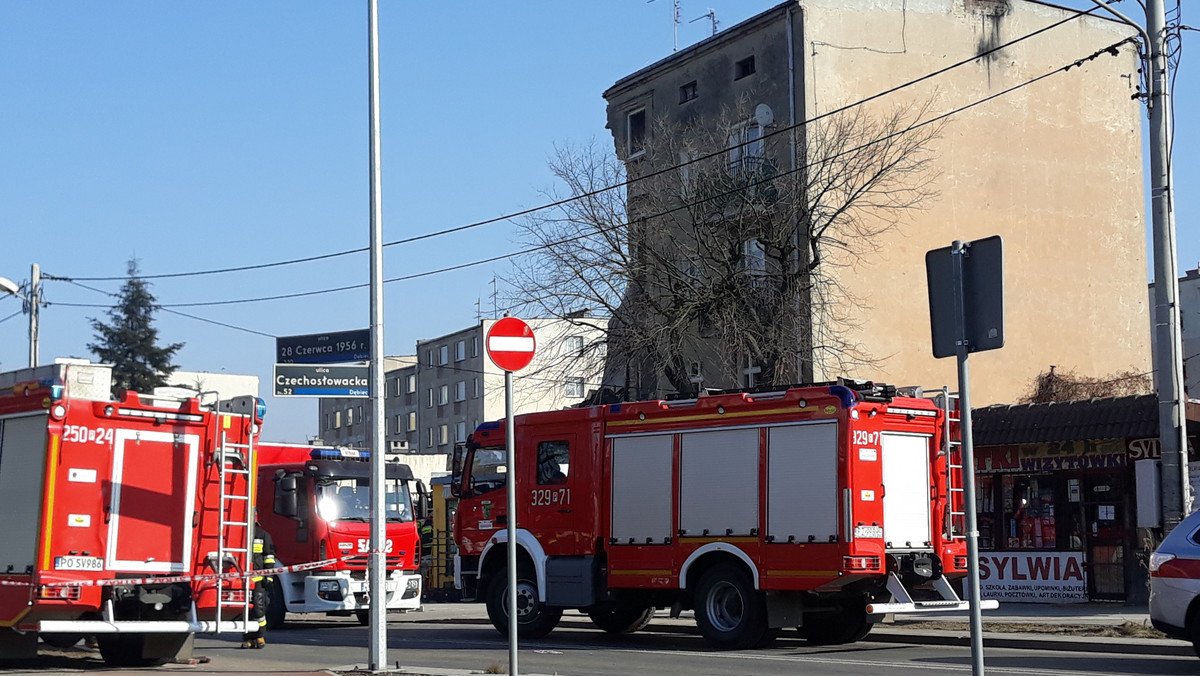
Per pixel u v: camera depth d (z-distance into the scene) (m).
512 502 11.36
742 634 16.62
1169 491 16.22
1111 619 19.70
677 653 16.47
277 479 22.23
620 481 18.08
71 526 13.49
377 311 14.52
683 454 17.50
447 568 35.72
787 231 30.48
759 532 16.58
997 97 36.19
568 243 31.53
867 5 35.09
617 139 40.44
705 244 30.83
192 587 14.28
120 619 14.12
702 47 37.22
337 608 21.81
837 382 16.47
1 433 14.02
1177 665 14.21
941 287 8.10
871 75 34.88
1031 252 36.09
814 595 16.83
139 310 70.81
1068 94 37.19
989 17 36.41
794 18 34.50
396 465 23.55
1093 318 36.72
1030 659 15.09
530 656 16.38
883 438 16.41
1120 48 37.97
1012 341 35.56
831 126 32.22
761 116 35.03
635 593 18.17
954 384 34.75
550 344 33.31
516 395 60.53
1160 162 16.55
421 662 15.88
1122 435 22.39
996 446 24.80
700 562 17.41
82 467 13.63
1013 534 24.70
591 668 14.72
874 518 16.03
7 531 13.71
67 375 13.62
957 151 35.47
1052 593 23.91
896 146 31.66
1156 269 16.53
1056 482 24.08
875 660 15.19
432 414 87.31
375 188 14.63
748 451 16.88
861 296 33.75
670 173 33.00
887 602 16.73
